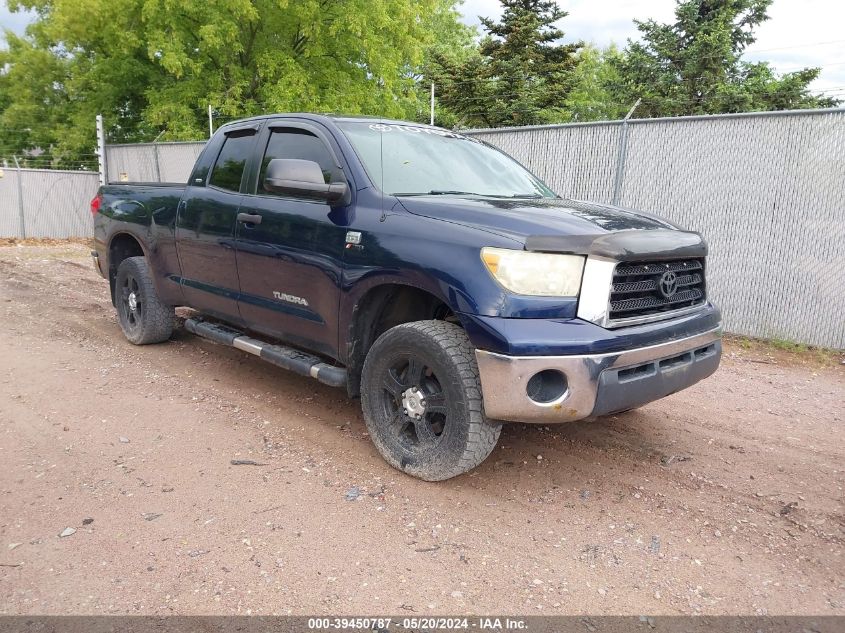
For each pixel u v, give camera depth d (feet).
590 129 27.45
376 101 70.33
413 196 11.85
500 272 9.67
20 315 23.36
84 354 18.44
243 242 14.21
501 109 84.99
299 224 12.81
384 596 8.16
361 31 63.62
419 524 9.91
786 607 8.27
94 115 70.54
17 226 55.57
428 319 12.53
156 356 18.43
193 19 62.69
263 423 13.73
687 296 11.51
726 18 90.43
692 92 92.38
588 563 9.10
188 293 16.72
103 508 10.09
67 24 65.46
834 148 21.90
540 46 91.86
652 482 11.70
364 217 11.71
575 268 9.75
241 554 8.95
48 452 12.03
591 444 13.30
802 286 23.12
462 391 10.19
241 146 15.42
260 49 65.16
